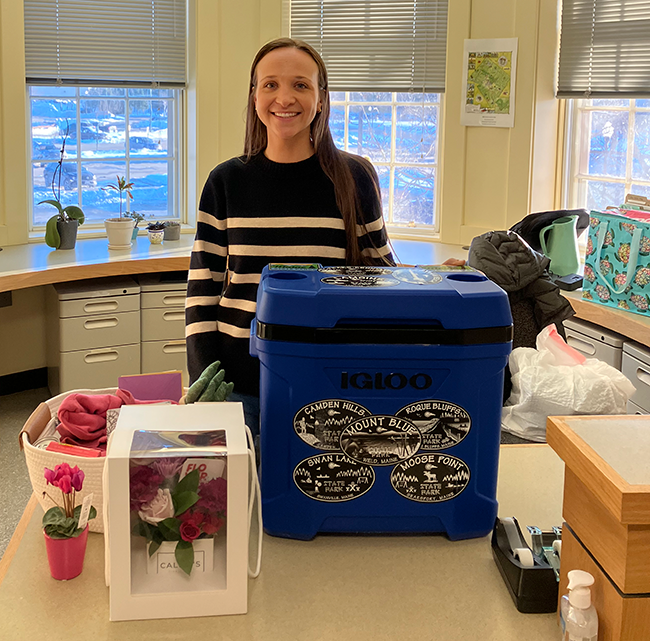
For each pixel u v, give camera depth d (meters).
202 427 1.11
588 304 3.41
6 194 4.36
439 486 1.23
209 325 1.76
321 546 1.24
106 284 4.24
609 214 3.31
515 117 4.43
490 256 2.51
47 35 4.50
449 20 4.53
